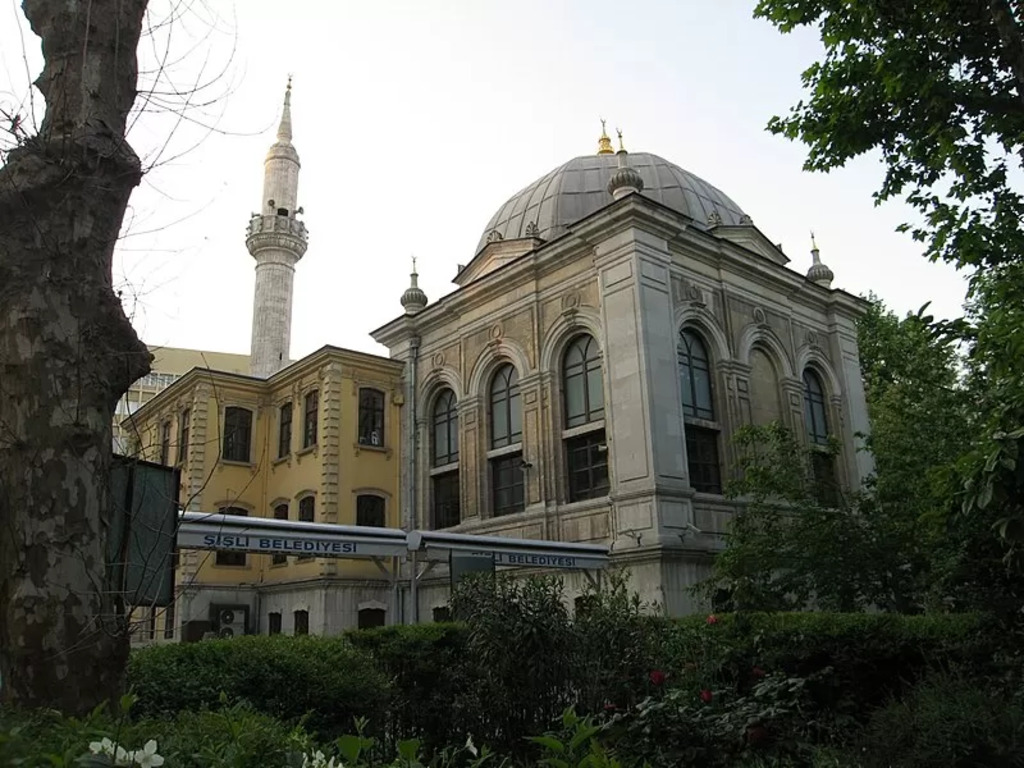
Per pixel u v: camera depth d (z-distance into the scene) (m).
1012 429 7.19
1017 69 10.03
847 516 15.68
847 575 15.31
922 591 14.94
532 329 26.28
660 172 32.44
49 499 5.57
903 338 33.91
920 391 18.95
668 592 20.47
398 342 32.53
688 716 7.28
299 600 29.59
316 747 4.72
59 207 6.13
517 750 8.84
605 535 22.53
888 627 9.66
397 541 19.42
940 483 7.80
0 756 3.24
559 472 24.52
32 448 5.62
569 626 9.48
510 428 27.08
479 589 10.04
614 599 10.09
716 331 25.48
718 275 26.34
